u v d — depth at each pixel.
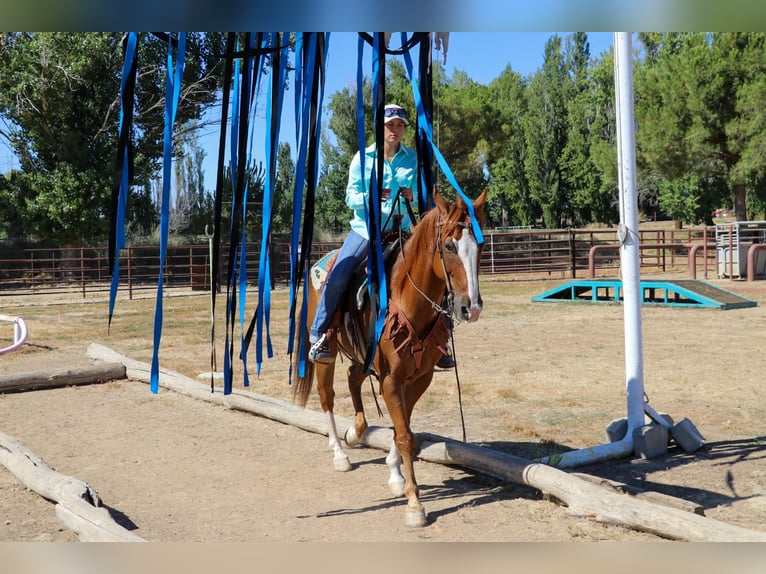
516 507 4.54
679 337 12.01
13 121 28.50
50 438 6.57
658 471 5.21
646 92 30.55
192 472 5.50
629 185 5.57
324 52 4.25
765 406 7.18
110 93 28.38
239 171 4.27
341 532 4.18
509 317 15.42
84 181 28.11
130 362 9.62
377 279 4.42
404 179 5.07
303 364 4.53
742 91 26.81
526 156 63.09
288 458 5.87
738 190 32.06
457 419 6.95
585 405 7.42
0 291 26.50
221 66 22.59
